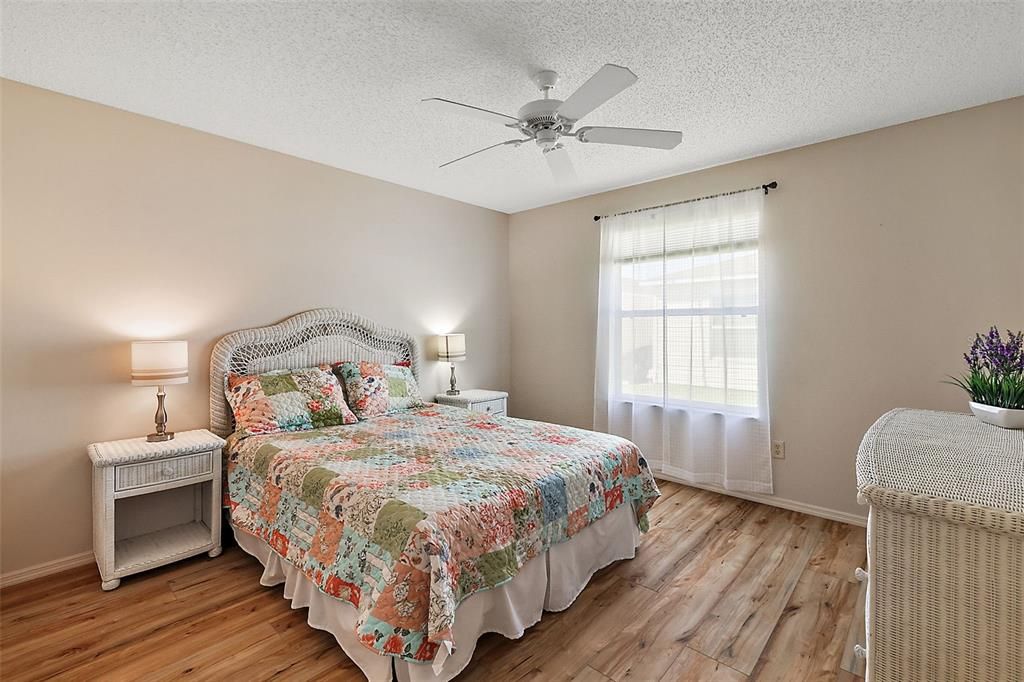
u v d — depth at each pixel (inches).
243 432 106.6
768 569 96.0
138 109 102.3
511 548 71.9
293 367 128.1
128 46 79.5
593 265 171.3
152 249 106.4
